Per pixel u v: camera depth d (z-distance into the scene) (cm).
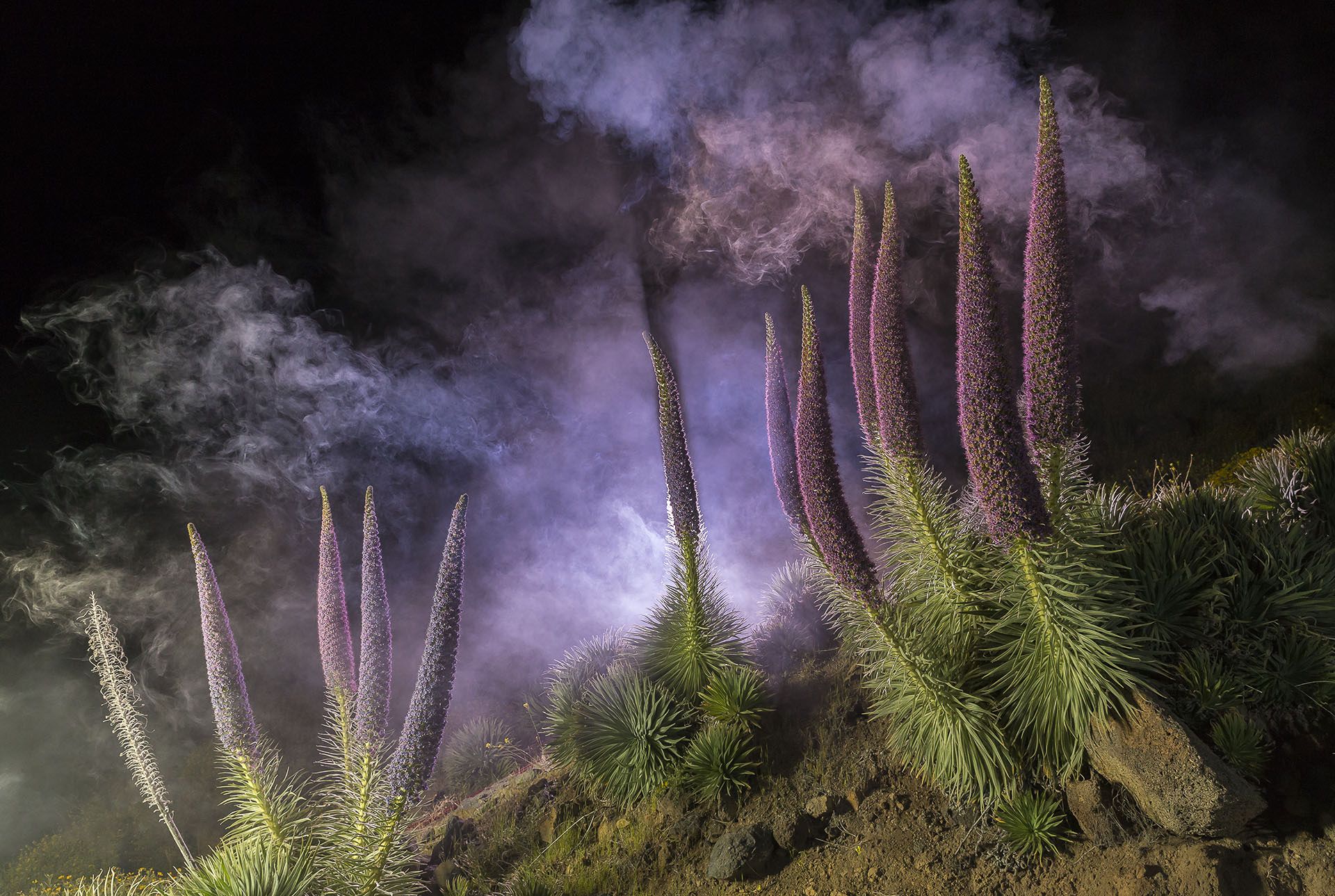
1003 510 420
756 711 597
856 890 488
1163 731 418
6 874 1016
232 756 533
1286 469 559
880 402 475
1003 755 473
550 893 573
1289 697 445
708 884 540
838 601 552
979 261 398
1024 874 453
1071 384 412
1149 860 421
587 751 639
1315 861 396
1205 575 486
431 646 507
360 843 511
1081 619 437
